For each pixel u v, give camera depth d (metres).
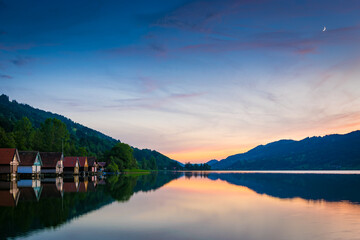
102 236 19.11
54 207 29.84
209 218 25.08
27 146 113.25
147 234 19.72
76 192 44.12
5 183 60.91
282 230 21.05
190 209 29.61
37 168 89.12
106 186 56.72
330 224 22.98
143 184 64.62
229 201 35.91
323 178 99.50
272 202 35.06
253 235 19.62
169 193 44.88
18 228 20.98
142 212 27.61
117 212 27.45
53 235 19.16
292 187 57.78
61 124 131.88
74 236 19.00
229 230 20.91
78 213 26.73
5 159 76.56
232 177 109.56
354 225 22.70
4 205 30.92
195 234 19.80
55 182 65.50
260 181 79.81
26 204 31.66
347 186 60.69
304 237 19.27
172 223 23.02
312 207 31.33
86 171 116.31
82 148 143.75
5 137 95.88
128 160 175.38
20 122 125.06
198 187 57.31
